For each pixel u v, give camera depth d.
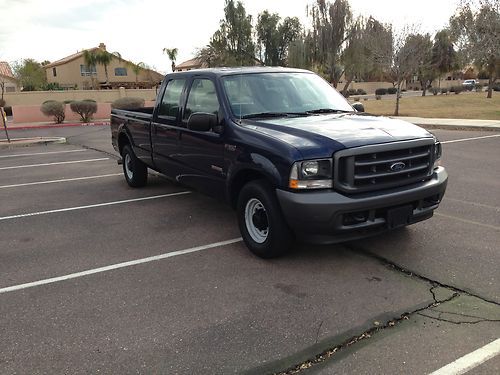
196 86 5.88
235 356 3.15
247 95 5.40
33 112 28.48
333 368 2.99
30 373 3.04
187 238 5.54
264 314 3.69
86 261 4.92
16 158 13.05
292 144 4.25
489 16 20.52
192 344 3.31
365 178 4.19
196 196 7.59
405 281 4.18
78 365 3.11
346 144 4.16
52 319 3.72
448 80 83.62
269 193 4.50
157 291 4.16
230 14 46.44
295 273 4.43
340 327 3.46
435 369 2.94
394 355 3.10
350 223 4.20
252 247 4.87
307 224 4.15
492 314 3.56
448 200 6.82
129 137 7.89
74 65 62.81
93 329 3.55
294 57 37.66
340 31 36.12
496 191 7.31
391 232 5.41
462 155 10.83
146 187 8.40
